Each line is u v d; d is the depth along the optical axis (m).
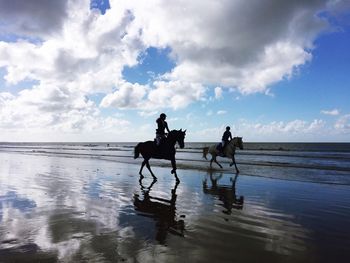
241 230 7.13
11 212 8.56
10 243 6.05
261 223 7.75
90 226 7.27
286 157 35.72
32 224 7.36
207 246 6.03
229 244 6.16
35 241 6.17
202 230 7.11
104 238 6.41
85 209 9.01
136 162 28.42
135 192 12.15
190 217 8.33
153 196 11.39
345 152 50.75
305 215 8.56
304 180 15.96
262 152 51.16
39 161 29.56
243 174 18.75
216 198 11.09
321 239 6.50
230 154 19.52
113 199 10.66
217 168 22.30
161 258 5.39
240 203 10.23
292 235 6.77
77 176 17.08
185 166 24.03
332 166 23.62
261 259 5.43
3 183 14.10
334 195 11.66
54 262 5.14
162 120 15.75
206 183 14.84
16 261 5.18
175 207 9.57
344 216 8.43
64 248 5.79
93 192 11.92
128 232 6.87
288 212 8.93
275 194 11.89
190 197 11.27
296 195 11.67
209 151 21.56
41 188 12.70
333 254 5.68
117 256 5.44
